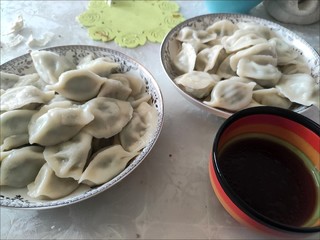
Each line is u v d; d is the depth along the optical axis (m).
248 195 0.57
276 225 0.48
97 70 0.76
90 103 0.70
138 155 0.65
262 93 0.81
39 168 0.65
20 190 0.63
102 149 0.67
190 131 0.78
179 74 0.88
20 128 0.67
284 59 0.87
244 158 0.62
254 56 0.84
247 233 0.60
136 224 0.61
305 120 0.61
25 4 1.12
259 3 1.12
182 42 0.92
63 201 0.55
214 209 0.64
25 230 0.59
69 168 0.62
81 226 0.60
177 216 0.62
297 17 1.09
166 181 0.68
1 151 0.65
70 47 0.83
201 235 0.60
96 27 1.04
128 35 1.02
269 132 0.66
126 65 0.81
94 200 0.64
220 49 0.88
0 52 0.95
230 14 1.00
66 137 0.66
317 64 0.84
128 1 1.14
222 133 0.59
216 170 0.53
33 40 0.98
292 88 0.80
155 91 0.75
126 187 0.66
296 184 0.60
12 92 0.71
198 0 1.19
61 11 1.11
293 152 0.64
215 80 0.82
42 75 0.78
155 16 1.10
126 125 0.72
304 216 0.55
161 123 0.67
